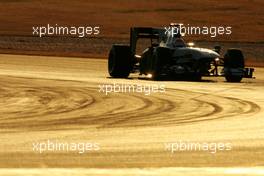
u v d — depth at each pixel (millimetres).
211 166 32031
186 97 63500
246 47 172000
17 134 41281
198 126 45250
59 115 50625
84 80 82688
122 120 48062
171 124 46188
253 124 46406
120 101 59844
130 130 43281
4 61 123625
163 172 29406
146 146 37406
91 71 101875
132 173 28922
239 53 85812
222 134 41938
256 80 88312
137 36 89875
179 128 44312
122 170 29750
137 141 39062
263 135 41719
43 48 176250
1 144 37625
